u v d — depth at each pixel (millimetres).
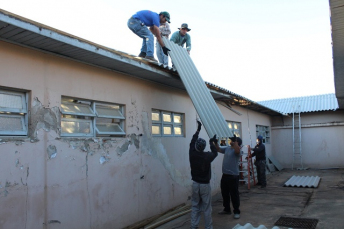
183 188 7699
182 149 7836
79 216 4793
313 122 15859
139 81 6477
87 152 5043
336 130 15180
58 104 4668
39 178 4266
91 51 4574
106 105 5746
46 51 4480
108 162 5441
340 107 14359
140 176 6191
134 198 5965
